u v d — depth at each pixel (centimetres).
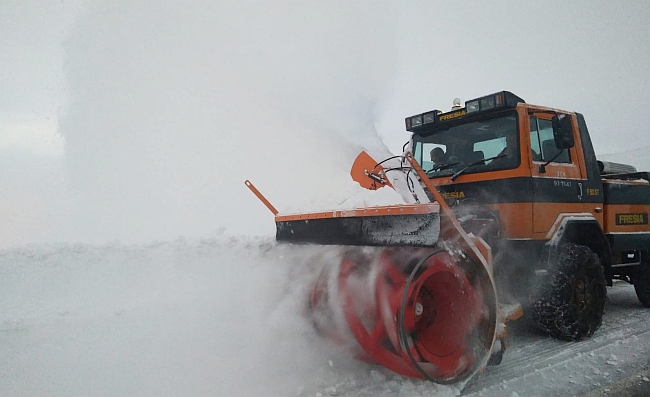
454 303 319
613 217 523
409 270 312
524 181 432
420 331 321
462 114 484
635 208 555
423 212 301
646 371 367
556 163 464
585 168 494
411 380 330
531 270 436
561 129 440
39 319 412
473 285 320
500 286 424
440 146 516
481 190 459
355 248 355
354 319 346
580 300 448
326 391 316
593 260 456
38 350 362
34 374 329
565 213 463
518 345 436
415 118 532
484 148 471
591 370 368
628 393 324
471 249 320
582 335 448
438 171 509
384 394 312
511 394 319
